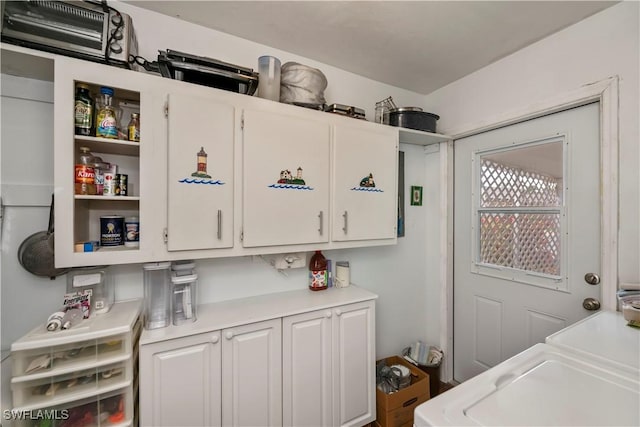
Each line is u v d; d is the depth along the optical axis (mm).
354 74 2035
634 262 1292
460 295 2189
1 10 990
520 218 1815
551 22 1483
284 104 1440
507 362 916
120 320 1133
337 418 1561
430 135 2018
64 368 1010
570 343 1012
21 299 1190
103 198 1106
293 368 1441
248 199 1334
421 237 2371
